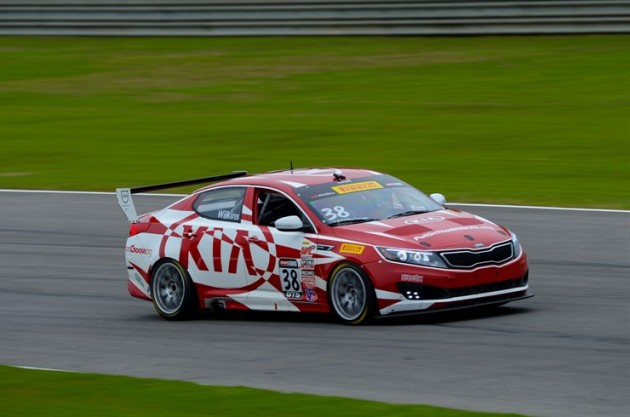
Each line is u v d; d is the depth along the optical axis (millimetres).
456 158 70188
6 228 57281
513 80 92375
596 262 42719
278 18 114188
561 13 102750
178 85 101438
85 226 56844
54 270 47562
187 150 77812
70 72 109375
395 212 35219
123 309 40156
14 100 100562
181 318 37781
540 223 51312
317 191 35781
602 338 30281
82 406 23922
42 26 124375
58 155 79188
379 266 32562
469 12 106250
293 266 34656
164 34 119438
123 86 102750
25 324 37906
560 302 35875
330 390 25828
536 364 27375
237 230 36375
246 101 93875
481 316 33969
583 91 87562
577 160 67812
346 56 104875
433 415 21922
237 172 39094
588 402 23438
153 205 61031
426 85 93312
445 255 32438
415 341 30750
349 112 87000
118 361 31047
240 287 36219
